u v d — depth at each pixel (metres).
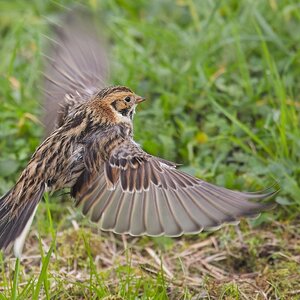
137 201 9.39
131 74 15.01
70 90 10.84
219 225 8.97
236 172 13.61
